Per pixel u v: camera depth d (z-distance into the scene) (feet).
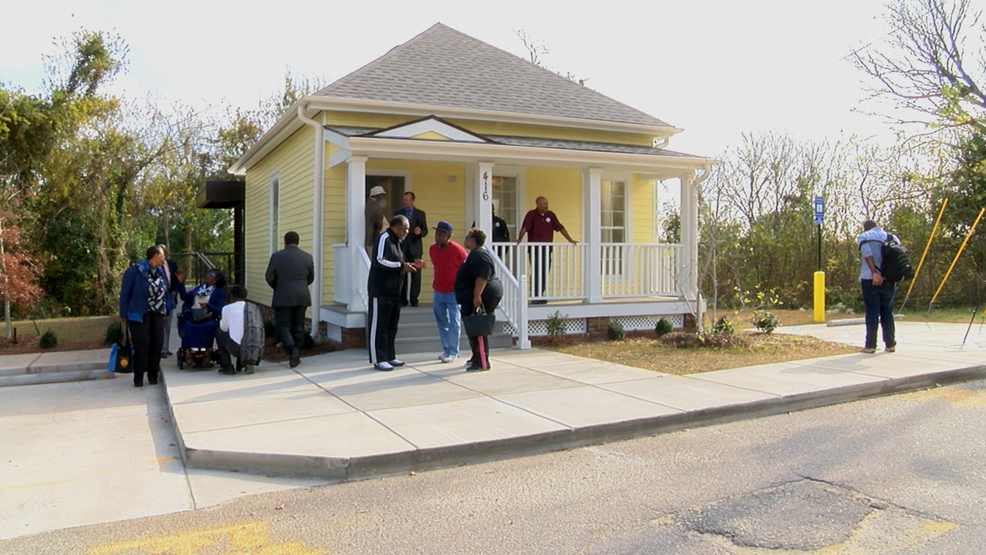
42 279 60.49
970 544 12.91
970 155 62.44
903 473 16.97
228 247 118.93
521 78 50.06
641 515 14.62
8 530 14.53
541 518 14.62
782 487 16.12
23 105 56.13
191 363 32.65
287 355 35.24
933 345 36.29
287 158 48.26
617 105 50.31
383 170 41.78
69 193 62.18
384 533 14.02
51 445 21.06
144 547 13.57
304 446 18.71
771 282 74.38
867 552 12.61
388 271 30.09
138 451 20.40
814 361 31.09
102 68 66.39
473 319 29.55
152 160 72.43
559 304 40.27
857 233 70.33
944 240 62.49
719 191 63.41
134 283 29.96
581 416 21.59
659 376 28.17
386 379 28.30
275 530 14.30
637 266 45.32
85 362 34.32
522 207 45.60
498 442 19.13
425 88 44.19
